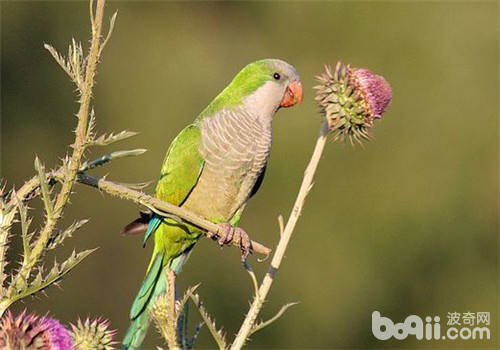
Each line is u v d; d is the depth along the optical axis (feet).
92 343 11.48
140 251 55.93
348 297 55.47
